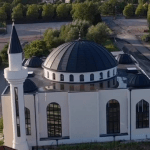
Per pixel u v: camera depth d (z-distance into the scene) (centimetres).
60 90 6050
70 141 6034
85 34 14525
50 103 5931
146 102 5997
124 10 19612
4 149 4419
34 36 16762
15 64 5281
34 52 11581
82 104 5897
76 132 6019
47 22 19412
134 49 13838
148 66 11438
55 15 19712
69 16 19588
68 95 5831
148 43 14800
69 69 6078
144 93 5938
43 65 6631
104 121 6066
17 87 5331
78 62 6100
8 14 19775
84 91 5878
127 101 5975
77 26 14475
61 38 13812
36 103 5850
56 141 6025
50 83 6325
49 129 6112
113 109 6034
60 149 5841
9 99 5906
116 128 6147
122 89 5928
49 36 13725
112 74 6331
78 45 6347
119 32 16950
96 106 5928
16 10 19138
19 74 5231
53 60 6312
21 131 5481
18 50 5259
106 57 6312
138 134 6103
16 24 19225
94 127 6016
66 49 6331
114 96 5947
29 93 5853
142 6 19425
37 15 19375
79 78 6072
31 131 5975
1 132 6869
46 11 19275
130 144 5897
